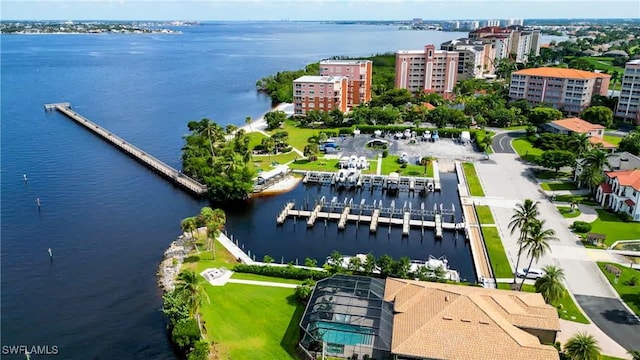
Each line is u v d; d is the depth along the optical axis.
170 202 136.38
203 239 110.81
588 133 178.88
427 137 191.50
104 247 109.75
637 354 63.34
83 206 133.00
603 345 72.31
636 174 118.81
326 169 158.12
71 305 88.25
